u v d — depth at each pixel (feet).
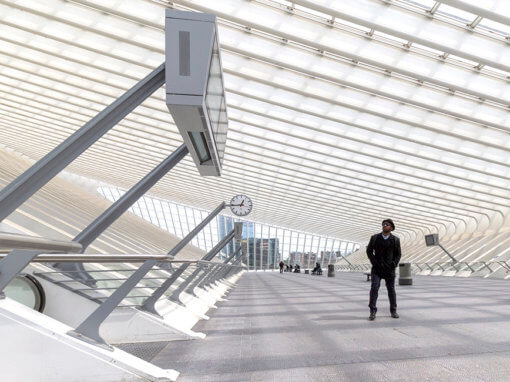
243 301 34.14
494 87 39.91
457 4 29.81
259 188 116.47
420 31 33.55
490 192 83.15
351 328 17.62
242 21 34.68
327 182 97.04
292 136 62.95
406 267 52.31
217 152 15.33
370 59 37.52
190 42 10.44
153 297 17.92
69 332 9.89
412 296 33.42
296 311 25.16
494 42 34.47
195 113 10.66
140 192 13.37
